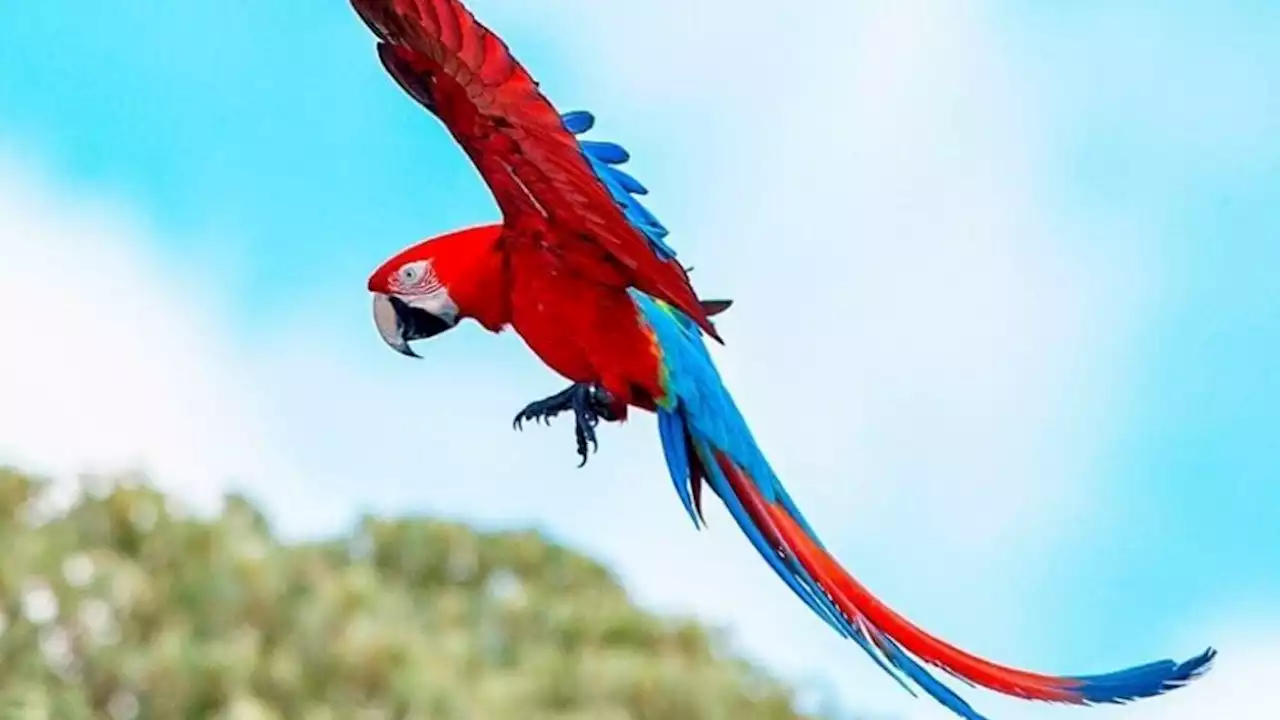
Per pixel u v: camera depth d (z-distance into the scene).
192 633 15.42
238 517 16.75
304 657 15.57
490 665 17.39
